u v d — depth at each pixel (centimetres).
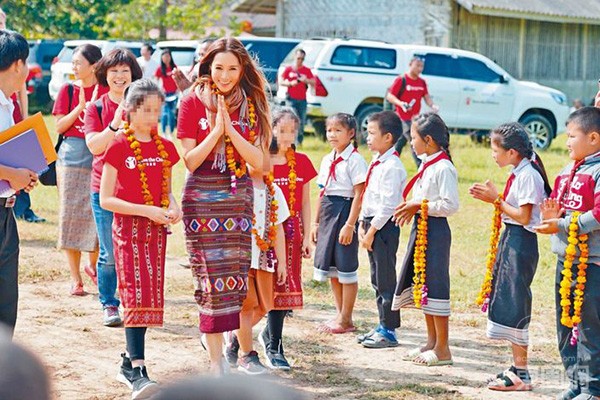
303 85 2053
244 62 579
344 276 746
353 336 753
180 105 582
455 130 2239
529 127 2291
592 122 544
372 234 708
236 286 580
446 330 676
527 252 608
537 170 612
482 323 802
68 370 644
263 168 609
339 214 745
